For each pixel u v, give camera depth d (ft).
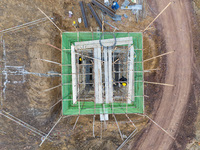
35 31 28.19
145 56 32.60
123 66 30.22
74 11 31.09
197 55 32.71
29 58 27.76
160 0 32.45
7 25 26.89
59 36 31.55
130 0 31.96
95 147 31.27
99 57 24.73
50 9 29.63
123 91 28.96
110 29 32.01
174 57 32.86
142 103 25.39
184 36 32.68
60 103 32.58
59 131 30.73
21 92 27.66
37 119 29.01
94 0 30.37
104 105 29.01
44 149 29.48
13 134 28.17
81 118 32.01
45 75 28.43
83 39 28.71
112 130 32.37
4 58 26.89
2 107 27.12
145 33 32.37
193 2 32.50
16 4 27.25
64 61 26.04
